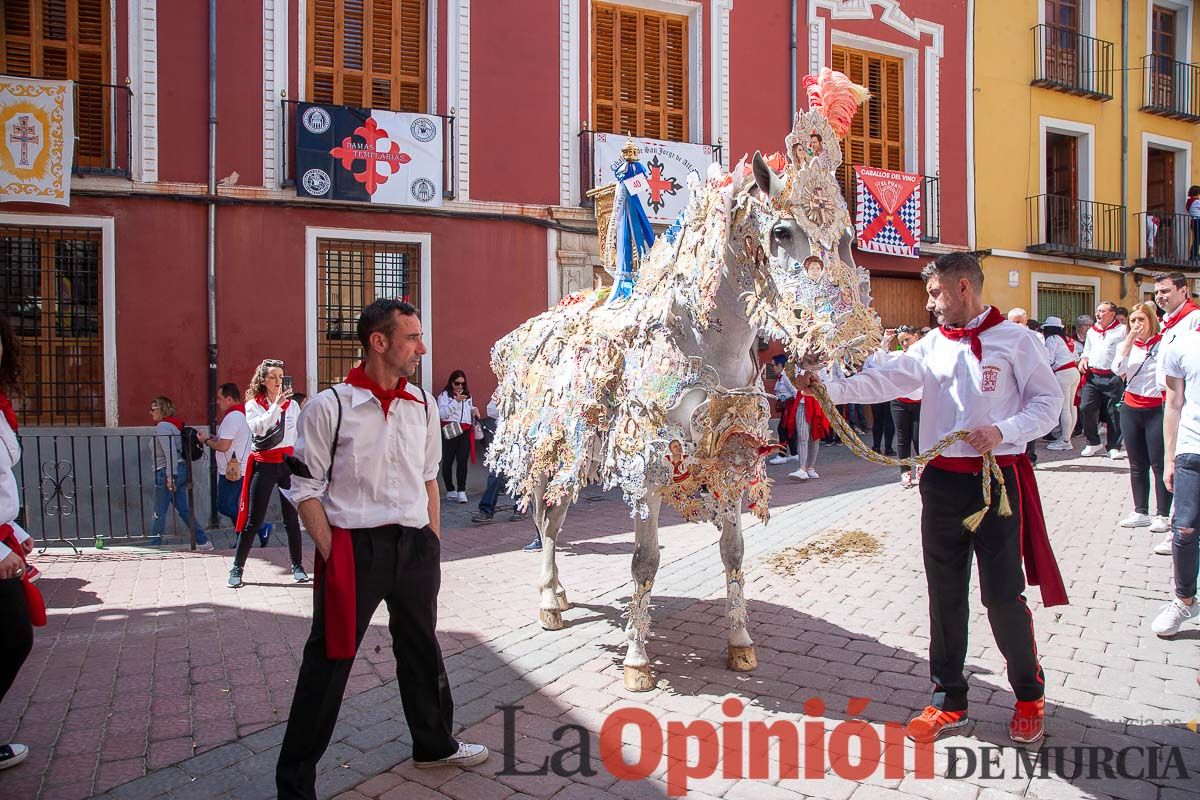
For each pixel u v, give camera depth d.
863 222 13.95
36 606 3.25
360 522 3.00
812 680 4.04
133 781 3.23
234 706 3.96
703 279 3.44
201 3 9.92
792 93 13.44
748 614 5.07
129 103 9.65
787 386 12.27
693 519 3.80
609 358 3.95
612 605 5.41
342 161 10.38
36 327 9.52
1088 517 7.09
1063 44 16.45
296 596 6.09
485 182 11.24
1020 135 15.91
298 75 10.39
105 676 4.40
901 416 8.76
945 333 3.44
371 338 3.09
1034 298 16.14
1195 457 4.29
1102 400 10.45
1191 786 2.98
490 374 11.27
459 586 6.04
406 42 11.12
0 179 9.08
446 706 3.26
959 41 15.18
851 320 2.91
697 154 12.42
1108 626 4.58
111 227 9.57
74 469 8.21
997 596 3.26
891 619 4.89
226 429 7.26
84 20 9.71
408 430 3.12
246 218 10.09
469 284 11.15
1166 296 5.44
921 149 14.81
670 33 12.81
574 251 11.73
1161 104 17.77
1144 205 17.52
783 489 9.45
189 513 7.98
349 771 3.26
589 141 11.76
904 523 7.21
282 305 10.25
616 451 3.79
